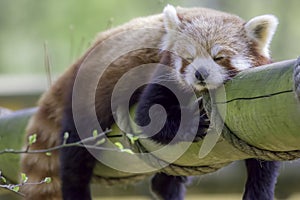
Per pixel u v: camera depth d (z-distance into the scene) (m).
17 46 42.34
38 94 23.59
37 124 13.48
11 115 15.37
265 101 8.55
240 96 9.05
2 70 42.28
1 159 14.83
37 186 13.29
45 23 41.47
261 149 9.30
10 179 15.04
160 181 13.95
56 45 40.53
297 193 18.70
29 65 42.41
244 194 11.44
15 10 42.19
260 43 11.42
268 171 11.23
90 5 39.88
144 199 21.17
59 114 13.05
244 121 8.98
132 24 12.90
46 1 41.59
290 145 8.76
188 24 11.49
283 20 38.50
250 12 38.19
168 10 11.72
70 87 12.82
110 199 20.80
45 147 13.27
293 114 8.16
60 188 12.96
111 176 12.69
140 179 12.78
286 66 8.42
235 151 9.77
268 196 11.29
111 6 39.69
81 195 12.62
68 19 40.22
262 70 8.88
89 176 12.59
